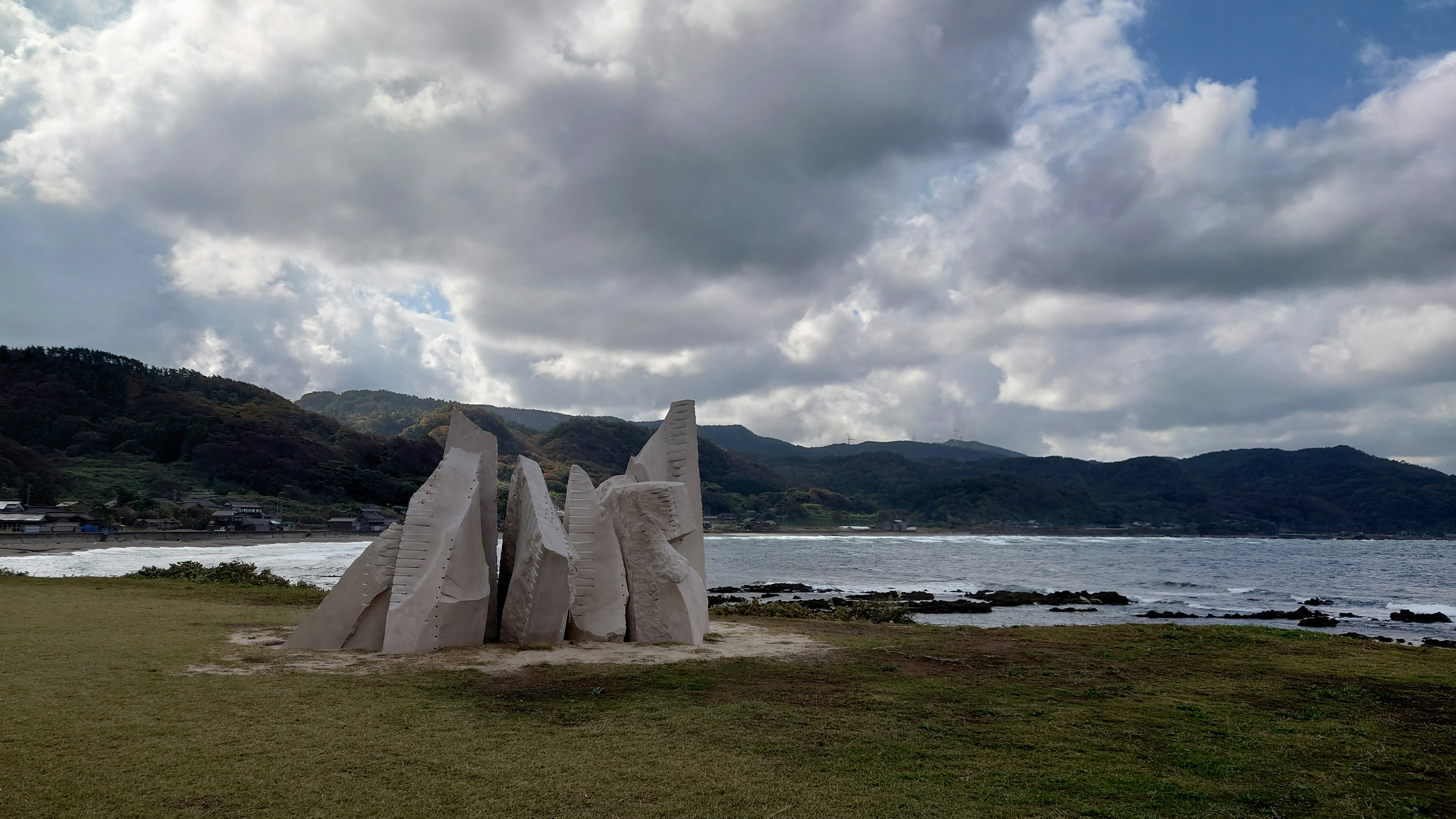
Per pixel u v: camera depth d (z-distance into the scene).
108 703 10.27
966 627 22.00
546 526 17.11
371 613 15.54
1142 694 13.00
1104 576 75.00
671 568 17.83
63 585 25.59
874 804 7.82
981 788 8.34
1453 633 36.22
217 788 7.61
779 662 15.16
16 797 7.16
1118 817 7.64
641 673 13.76
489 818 7.20
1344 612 46.22
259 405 152.25
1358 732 10.77
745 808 7.63
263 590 26.28
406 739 9.39
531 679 13.07
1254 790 8.45
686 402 20.59
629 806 7.60
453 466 17.14
